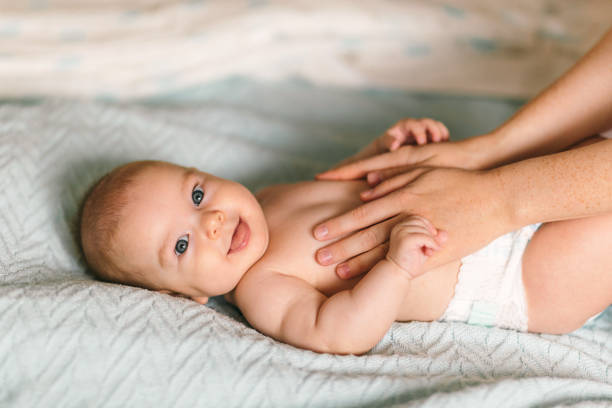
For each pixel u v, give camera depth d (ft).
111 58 5.44
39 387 2.83
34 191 3.92
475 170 3.46
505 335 3.34
